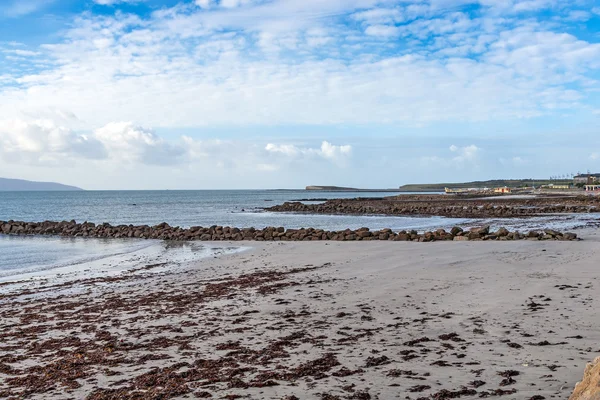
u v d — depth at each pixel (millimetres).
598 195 89438
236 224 50375
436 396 5840
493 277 13898
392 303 11211
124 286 15477
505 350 7504
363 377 6594
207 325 9922
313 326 9508
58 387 6676
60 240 35531
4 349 8789
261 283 14773
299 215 66938
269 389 6281
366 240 28438
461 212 64125
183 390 6348
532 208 66375
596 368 4559
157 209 91000
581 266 15156
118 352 8281
